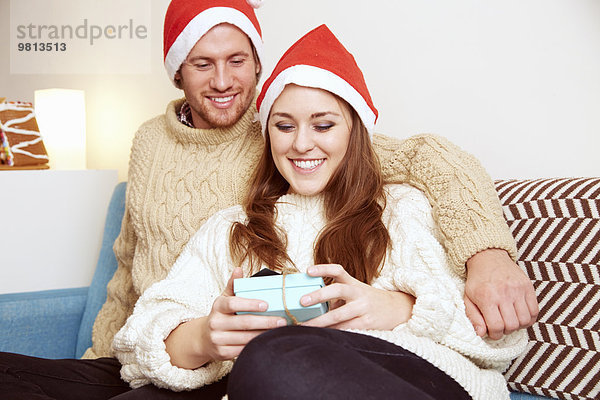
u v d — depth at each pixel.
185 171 1.43
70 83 2.82
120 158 2.58
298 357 0.67
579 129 1.30
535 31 1.36
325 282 1.09
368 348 0.83
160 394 1.00
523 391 1.08
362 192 1.14
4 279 1.94
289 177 1.16
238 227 1.16
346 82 1.12
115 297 1.56
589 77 1.28
